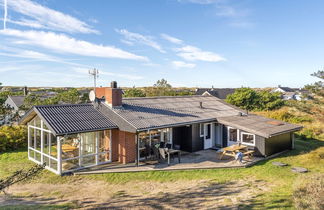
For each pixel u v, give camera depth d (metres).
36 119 15.17
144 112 16.23
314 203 7.97
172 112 17.56
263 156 15.34
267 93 37.31
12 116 21.98
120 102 15.97
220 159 15.16
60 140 12.65
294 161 14.52
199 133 17.59
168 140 16.97
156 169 13.26
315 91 21.25
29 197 10.23
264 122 18.12
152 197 9.97
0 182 6.54
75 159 14.16
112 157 14.78
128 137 14.46
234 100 37.06
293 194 9.10
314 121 27.06
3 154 17.12
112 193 10.55
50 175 12.84
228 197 9.59
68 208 8.88
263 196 9.43
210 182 11.55
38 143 15.27
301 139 21.33
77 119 13.87
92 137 14.30
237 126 16.52
